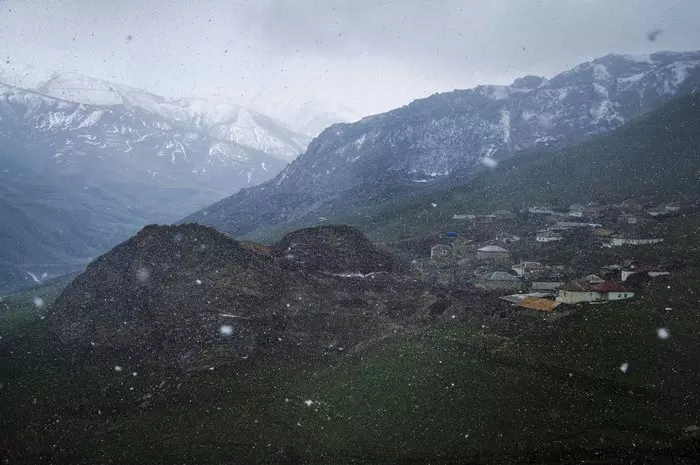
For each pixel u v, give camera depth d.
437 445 51.81
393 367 65.94
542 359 63.34
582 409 54.41
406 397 59.53
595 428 51.75
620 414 53.12
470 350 68.19
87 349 75.69
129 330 77.88
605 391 56.59
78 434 57.62
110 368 70.44
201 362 69.56
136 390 65.38
